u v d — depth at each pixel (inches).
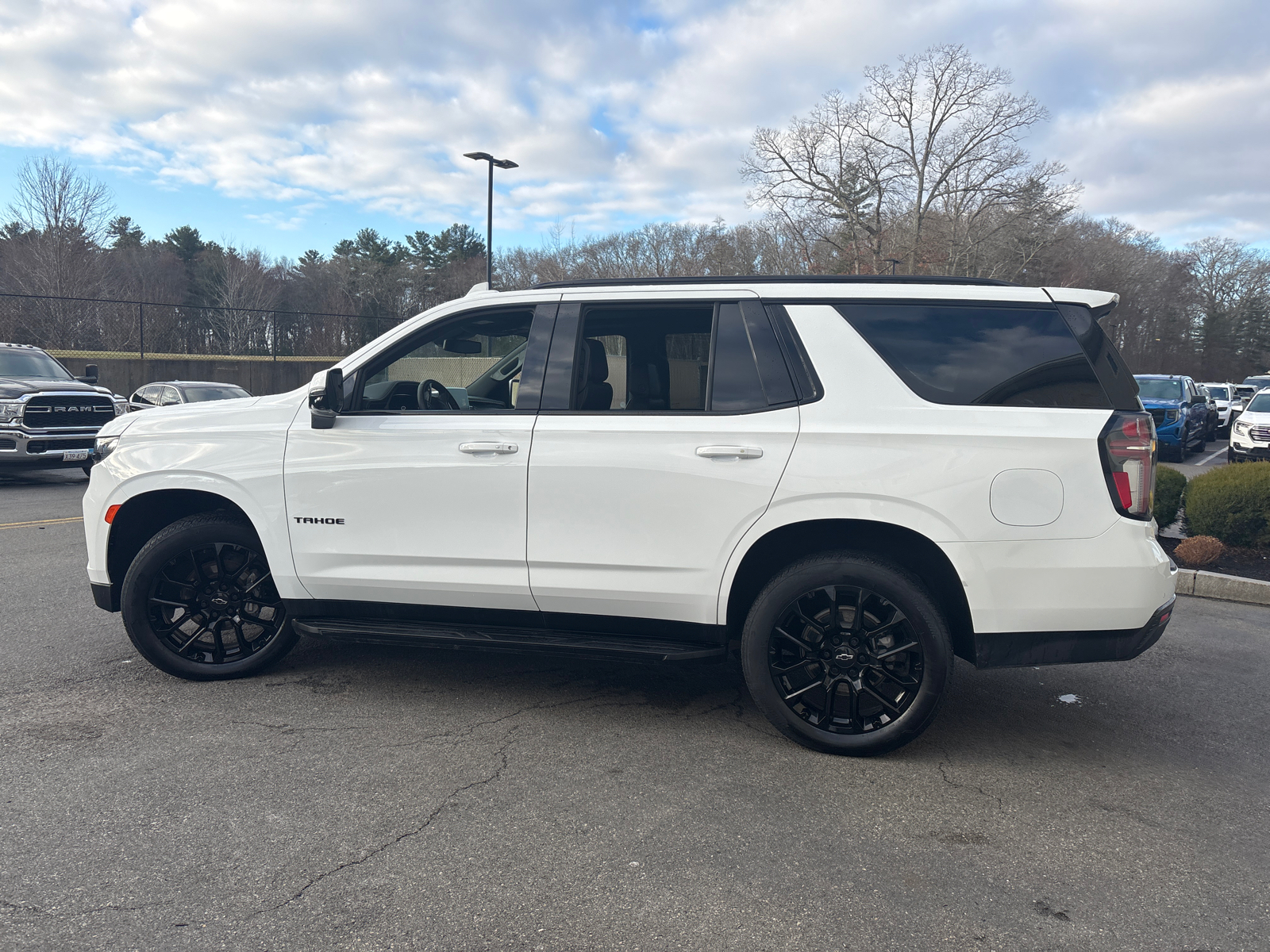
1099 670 187.5
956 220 1622.8
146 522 167.6
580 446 139.6
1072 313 131.7
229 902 93.6
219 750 133.3
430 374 159.5
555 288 150.1
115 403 551.2
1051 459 126.2
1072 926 92.6
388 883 97.9
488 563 144.7
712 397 138.4
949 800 122.5
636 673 175.5
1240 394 1306.6
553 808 117.0
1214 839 113.0
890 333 135.0
